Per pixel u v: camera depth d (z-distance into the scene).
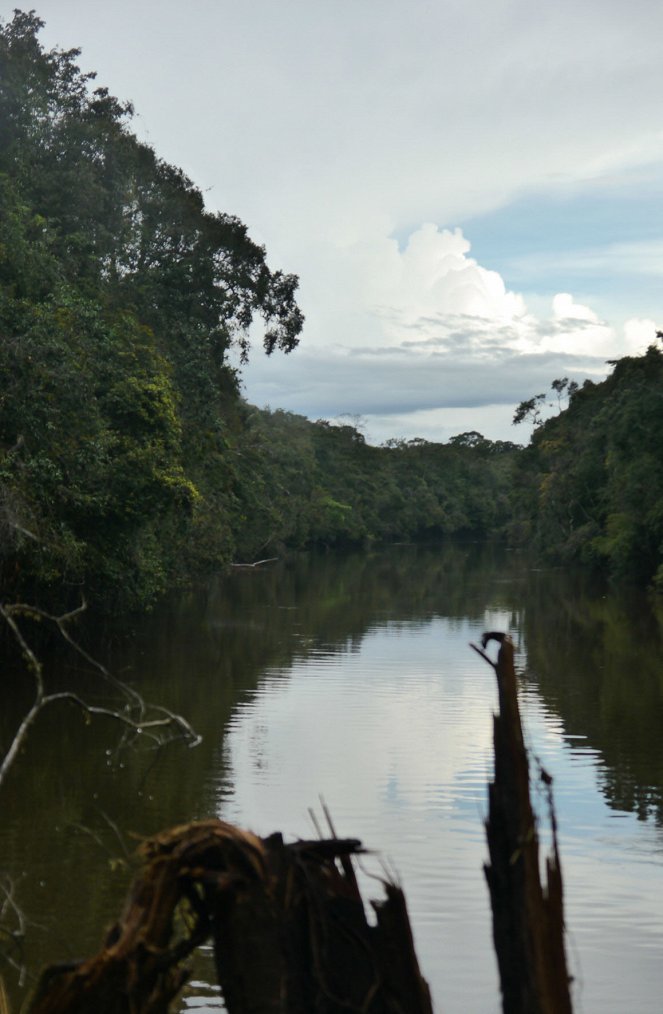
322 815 13.18
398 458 163.50
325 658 28.53
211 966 8.68
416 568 83.19
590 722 19.75
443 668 26.58
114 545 26.83
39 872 10.86
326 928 4.36
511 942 4.34
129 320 30.75
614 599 51.53
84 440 23.50
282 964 4.24
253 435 73.38
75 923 9.41
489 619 40.72
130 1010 4.23
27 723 4.86
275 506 93.12
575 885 10.82
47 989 4.25
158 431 27.39
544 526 87.62
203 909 4.44
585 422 87.44
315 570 78.44
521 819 4.38
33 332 22.00
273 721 19.53
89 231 33.47
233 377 47.75
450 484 166.62
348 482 135.50
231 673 25.59
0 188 25.64
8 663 25.36
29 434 21.66
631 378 69.88
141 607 35.44
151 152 42.28
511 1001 4.31
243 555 85.25
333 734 18.33
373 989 4.35
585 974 8.56
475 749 17.12
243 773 15.42
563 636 34.97
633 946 9.18
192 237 42.34
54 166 32.03
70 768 15.68
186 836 4.38
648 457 60.22
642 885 10.80
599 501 79.56
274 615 41.53
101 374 26.44
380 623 38.66
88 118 37.59
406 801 13.92
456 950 9.06
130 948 4.24
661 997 8.12
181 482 26.69
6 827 12.55
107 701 21.44
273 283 46.03
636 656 29.84
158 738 5.01
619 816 13.38
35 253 24.89
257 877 4.30
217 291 43.84
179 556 43.22
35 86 30.78
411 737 18.09
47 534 21.95
